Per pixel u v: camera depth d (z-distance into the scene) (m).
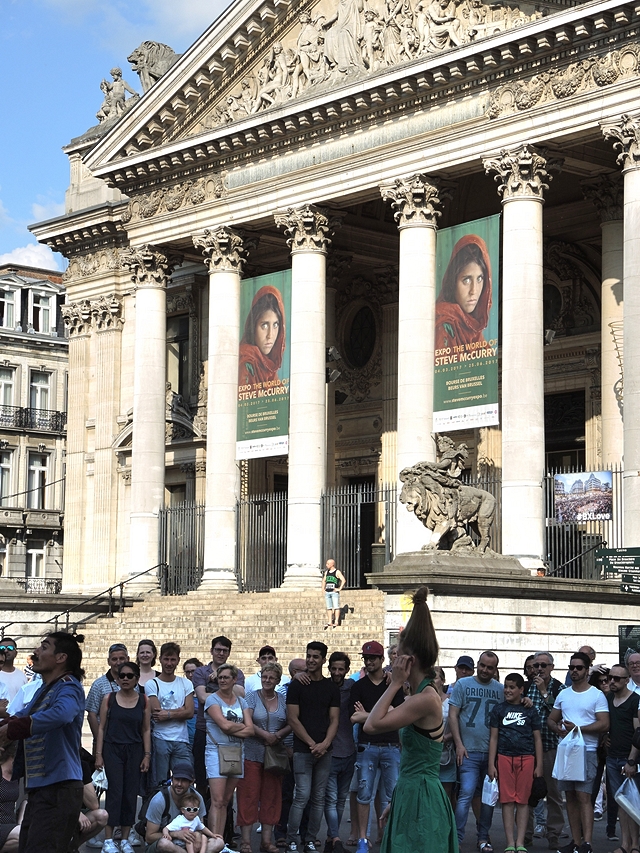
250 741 23.23
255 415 53.72
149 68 63.66
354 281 64.06
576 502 43.88
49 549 97.00
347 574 50.88
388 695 13.83
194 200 56.88
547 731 25.00
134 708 22.89
